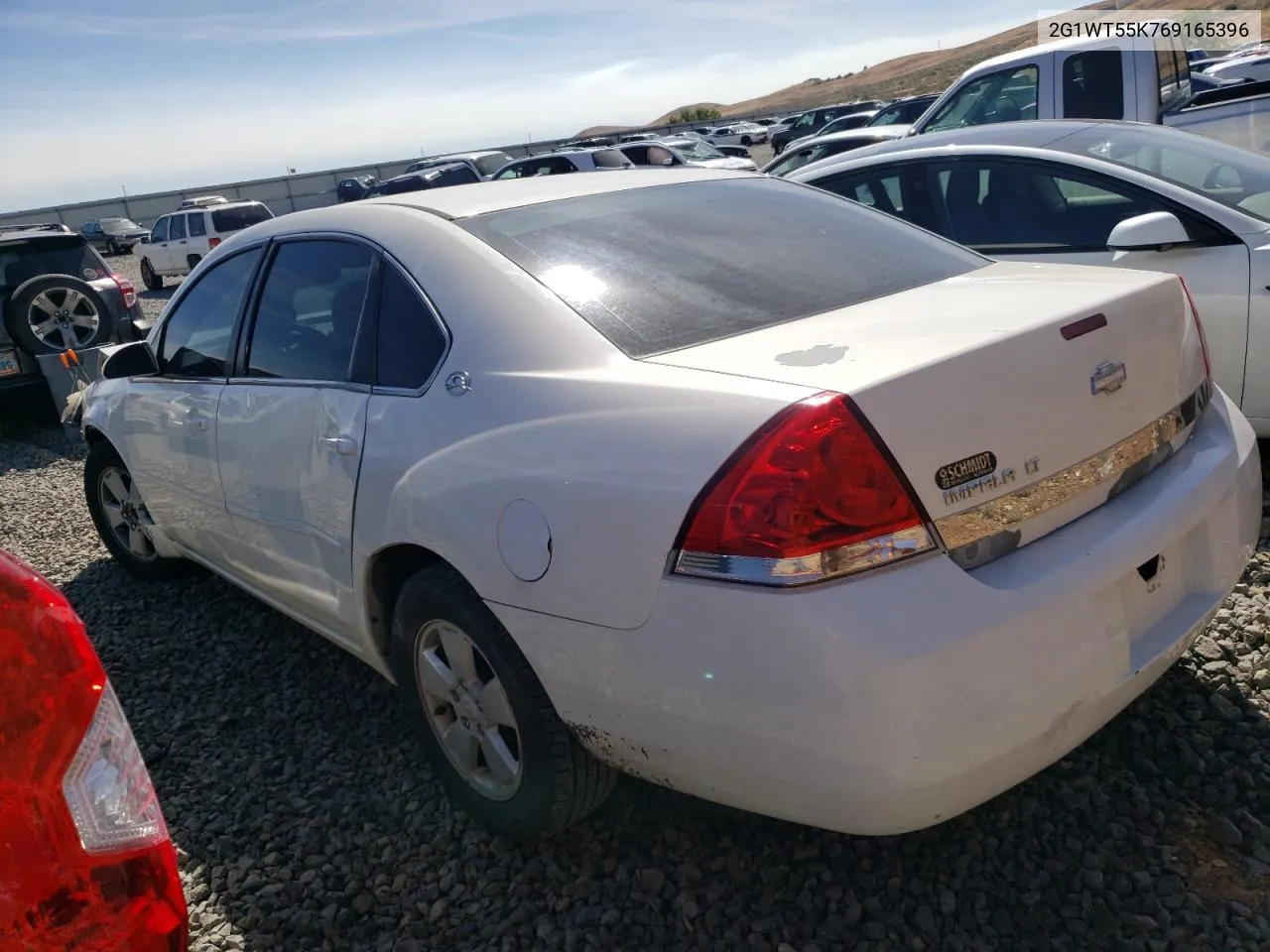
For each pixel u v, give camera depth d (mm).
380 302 2701
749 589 1776
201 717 3445
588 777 2305
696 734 1919
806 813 1877
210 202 32781
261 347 3211
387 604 2752
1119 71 7180
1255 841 2264
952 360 1895
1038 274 2627
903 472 1789
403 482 2430
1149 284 2359
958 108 8180
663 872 2400
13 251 8695
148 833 1407
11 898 1255
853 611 1729
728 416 1875
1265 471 4273
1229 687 2791
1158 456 2270
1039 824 2404
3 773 1258
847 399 1786
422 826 2699
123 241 33688
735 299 2416
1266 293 3812
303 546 2957
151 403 3791
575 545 2020
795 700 1757
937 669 1735
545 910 2340
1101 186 4340
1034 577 1882
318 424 2775
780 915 2219
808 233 2863
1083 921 2117
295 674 3670
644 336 2258
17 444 8531
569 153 18000
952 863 2318
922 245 2939
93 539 5547
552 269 2479
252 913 2457
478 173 21766
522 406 2219
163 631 4164
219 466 3326
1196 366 2471
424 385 2480
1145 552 2033
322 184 43500
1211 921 2072
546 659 2145
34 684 1302
